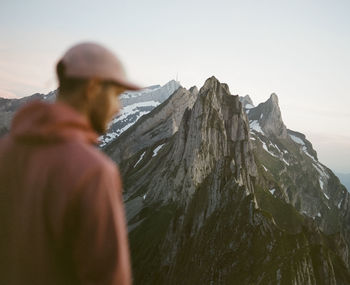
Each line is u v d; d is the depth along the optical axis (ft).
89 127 6.77
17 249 6.13
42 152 6.23
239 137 415.64
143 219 388.57
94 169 6.08
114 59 6.94
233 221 278.67
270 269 227.20
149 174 499.92
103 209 5.98
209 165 378.53
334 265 255.29
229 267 247.91
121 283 6.08
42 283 6.08
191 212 332.60
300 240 244.83
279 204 355.15
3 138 6.75
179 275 284.82
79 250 5.93
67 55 6.82
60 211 5.90
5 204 6.30
